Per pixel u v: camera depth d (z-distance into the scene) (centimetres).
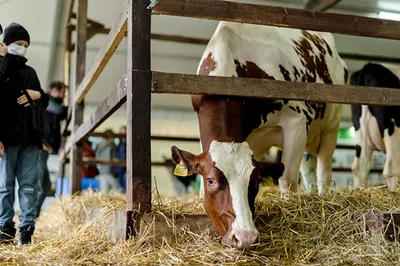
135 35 284
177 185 1163
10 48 378
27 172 372
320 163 523
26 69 388
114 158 997
